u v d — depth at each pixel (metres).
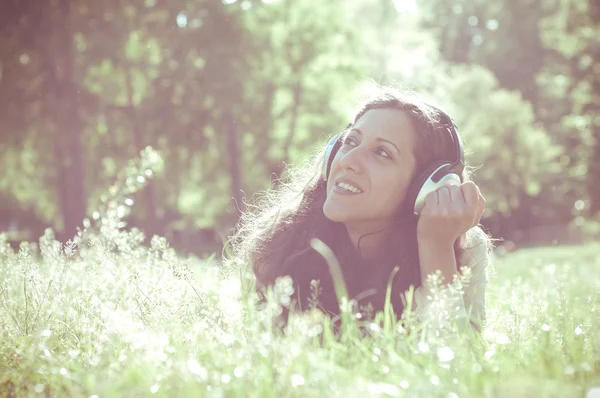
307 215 3.30
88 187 30.16
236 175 32.94
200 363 2.11
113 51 27.02
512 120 58.41
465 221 2.90
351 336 2.21
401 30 45.91
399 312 3.02
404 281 3.03
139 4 27.98
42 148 29.09
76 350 2.33
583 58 42.53
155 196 32.81
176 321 2.61
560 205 65.06
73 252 3.40
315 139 34.31
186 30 29.06
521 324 2.82
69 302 2.96
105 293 3.05
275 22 33.03
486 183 58.69
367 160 2.98
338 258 3.12
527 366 1.94
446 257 2.93
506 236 66.56
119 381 1.84
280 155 34.59
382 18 45.41
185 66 28.70
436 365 1.94
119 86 28.98
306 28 34.28
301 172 3.58
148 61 29.58
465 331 2.38
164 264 3.20
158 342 2.16
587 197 47.88
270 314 2.15
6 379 2.10
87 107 26.98
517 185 59.59
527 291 3.81
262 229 3.42
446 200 2.91
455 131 3.09
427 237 2.93
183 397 1.70
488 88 59.91
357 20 43.81
